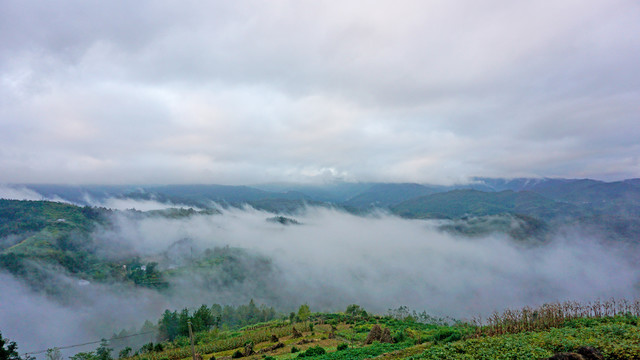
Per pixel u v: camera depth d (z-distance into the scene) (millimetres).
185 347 77438
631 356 23359
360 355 43938
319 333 86625
